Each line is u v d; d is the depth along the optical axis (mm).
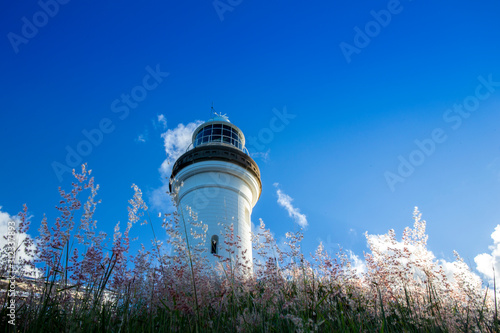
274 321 4797
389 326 5066
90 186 5285
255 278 5957
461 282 6051
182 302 4621
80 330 4121
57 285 4871
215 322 4793
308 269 6625
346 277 6488
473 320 5066
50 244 4781
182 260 5586
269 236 6484
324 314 5164
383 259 6301
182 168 26297
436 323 5082
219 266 6449
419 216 6543
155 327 4816
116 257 5082
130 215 5371
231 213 23891
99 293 4832
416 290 6121
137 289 5398
